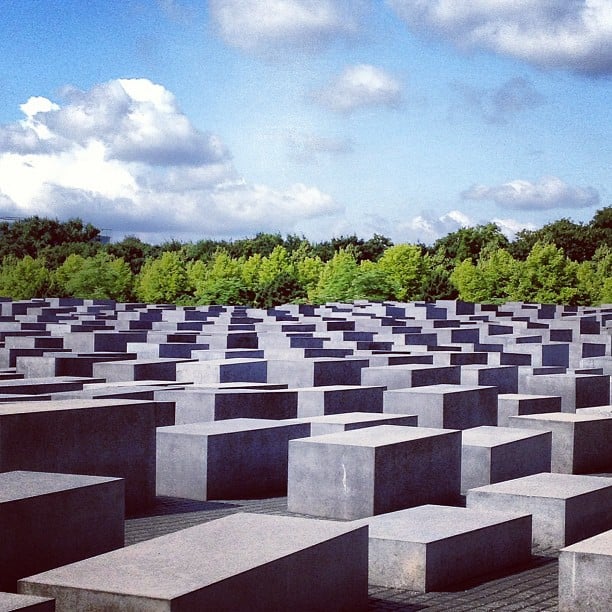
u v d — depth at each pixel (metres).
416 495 13.45
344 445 12.85
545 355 32.66
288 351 27.59
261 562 7.41
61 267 96.38
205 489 14.17
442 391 18.95
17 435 11.99
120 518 9.83
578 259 123.56
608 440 17.88
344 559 8.48
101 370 22.48
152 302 92.44
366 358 25.30
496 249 115.62
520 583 10.02
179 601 6.59
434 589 9.67
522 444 15.25
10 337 30.56
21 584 6.97
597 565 8.68
